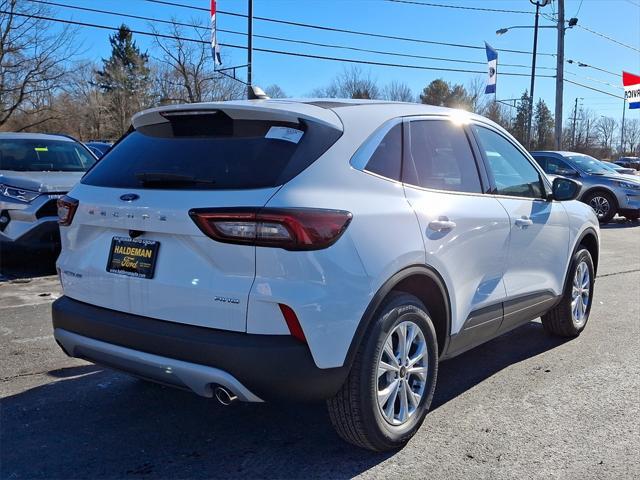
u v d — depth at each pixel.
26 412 3.78
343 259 2.85
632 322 6.02
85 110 47.03
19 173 7.89
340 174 3.03
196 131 3.27
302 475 3.08
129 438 3.46
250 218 2.72
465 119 4.14
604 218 15.02
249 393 2.79
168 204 2.92
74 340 3.28
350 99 3.81
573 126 84.44
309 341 2.76
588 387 4.29
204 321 2.84
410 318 3.27
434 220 3.40
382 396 3.16
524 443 3.44
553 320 5.33
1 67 32.31
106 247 3.22
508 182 4.39
